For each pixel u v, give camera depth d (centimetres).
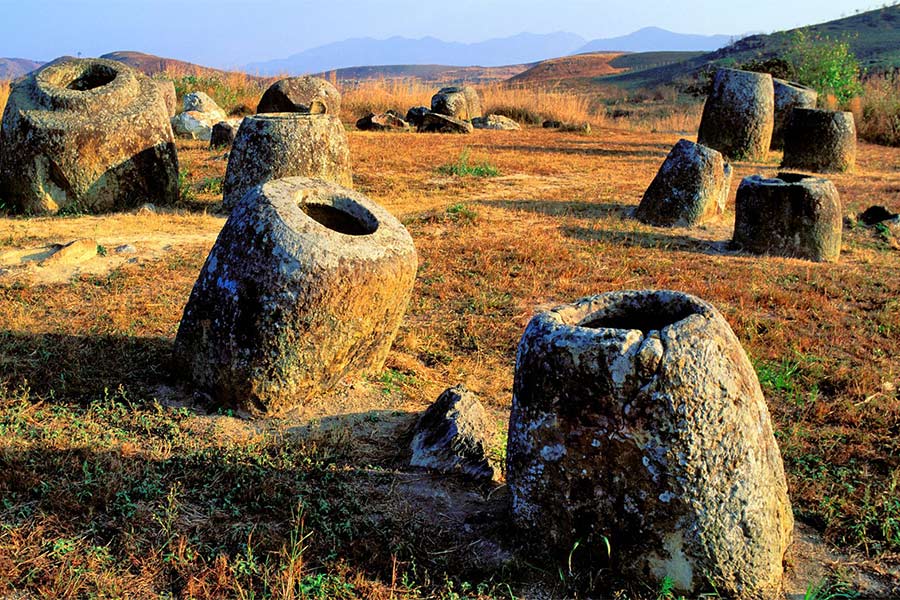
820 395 572
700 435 322
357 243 488
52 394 482
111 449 427
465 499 414
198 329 492
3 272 714
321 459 437
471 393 471
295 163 1017
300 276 463
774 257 959
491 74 16738
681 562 329
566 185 1403
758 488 334
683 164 1106
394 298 514
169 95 1891
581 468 337
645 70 7894
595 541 341
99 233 879
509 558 357
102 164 980
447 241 954
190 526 370
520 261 884
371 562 355
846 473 453
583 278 837
